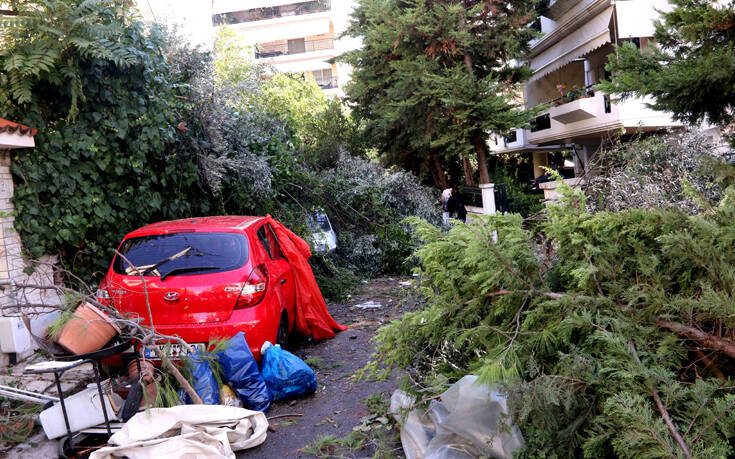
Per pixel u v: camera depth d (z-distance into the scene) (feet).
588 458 8.70
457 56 58.90
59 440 12.76
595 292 10.51
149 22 28.27
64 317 12.16
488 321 11.51
